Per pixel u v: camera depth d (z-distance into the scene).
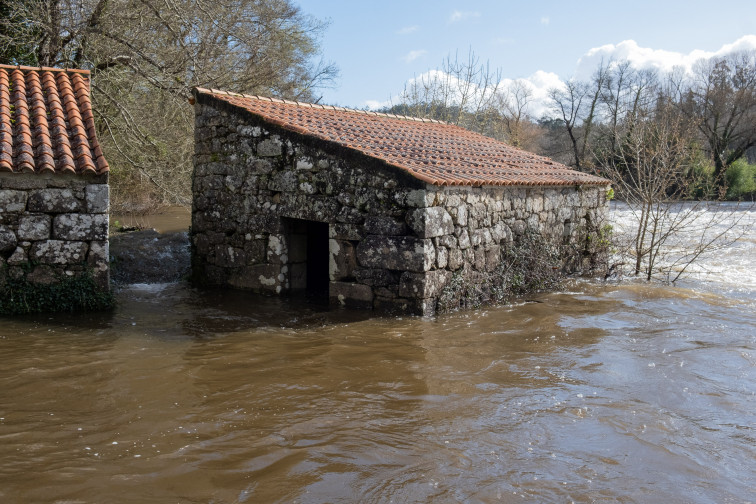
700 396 5.60
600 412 5.17
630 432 4.79
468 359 6.54
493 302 9.38
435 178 8.07
